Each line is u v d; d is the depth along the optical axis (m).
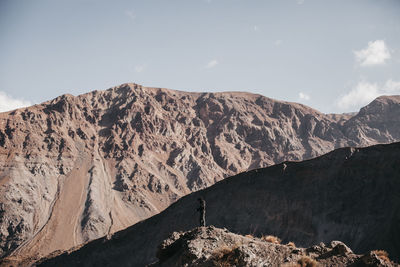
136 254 125.00
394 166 109.88
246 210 117.88
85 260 133.25
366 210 102.62
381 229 90.88
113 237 136.38
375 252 21.31
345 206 107.06
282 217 111.94
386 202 102.31
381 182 108.31
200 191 132.12
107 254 131.00
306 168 123.06
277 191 119.75
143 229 133.12
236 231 112.31
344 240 97.69
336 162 120.25
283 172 125.00
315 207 110.50
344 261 20.92
